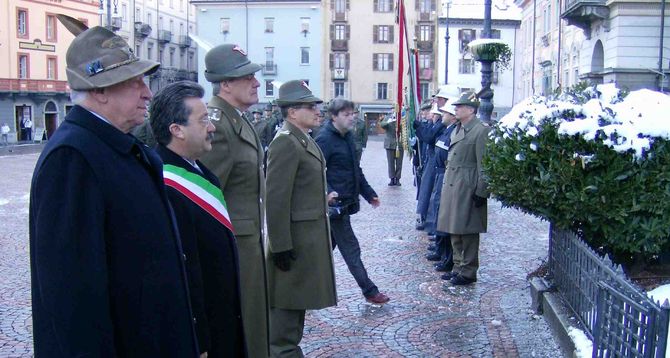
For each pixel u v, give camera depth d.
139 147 2.53
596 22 29.22
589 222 5.44
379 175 21.06
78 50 2.43
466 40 59.25
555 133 5.50
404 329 5.82
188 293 2.62
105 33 2.46
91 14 54.50
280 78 61.28
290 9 60.50
